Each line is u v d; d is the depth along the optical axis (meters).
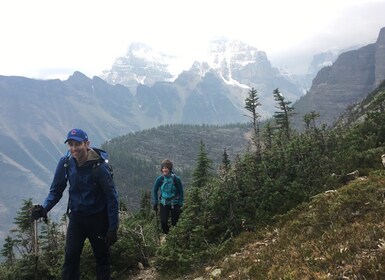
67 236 6.04
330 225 6.82
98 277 6.34
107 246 6.15
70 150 5.70
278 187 9.84
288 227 7.56
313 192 9.38
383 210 6.71
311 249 5.93
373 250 5.24
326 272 5.02
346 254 5.29
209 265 7.73
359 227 6.16
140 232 9.65
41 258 9.21
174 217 10.59
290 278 5.10
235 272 6.50
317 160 11.32
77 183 5.83
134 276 8.53
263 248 7.19
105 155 6.07
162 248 8.90
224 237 8.85
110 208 5.84
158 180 10.76
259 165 11.12
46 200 5.95
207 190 10.41
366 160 11.21
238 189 9.98
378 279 4.48
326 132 15.03
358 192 7.86
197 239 8.84
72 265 5.99
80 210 5.90
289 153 11.34
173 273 8.02
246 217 9.13
